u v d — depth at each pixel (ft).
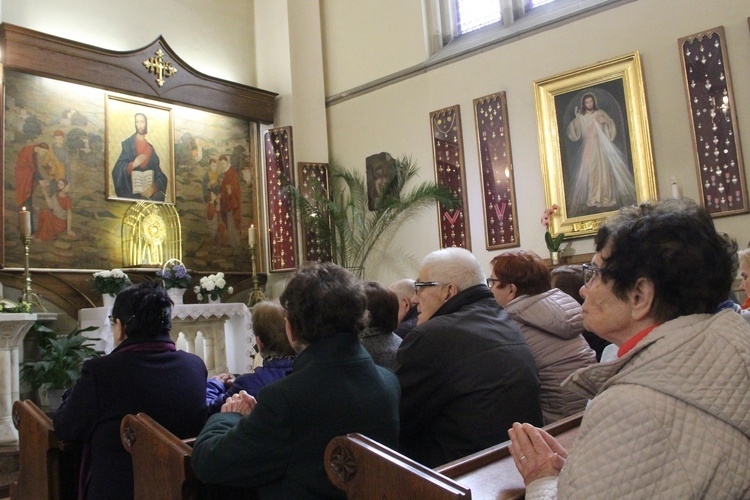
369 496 5.07
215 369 27.30
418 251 32.04
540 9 30.32
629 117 25.86
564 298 9.04
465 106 30.86
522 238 28.58
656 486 3.15
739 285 21.20
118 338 8.72
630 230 4.05
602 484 3.22
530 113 28.81
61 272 26.48
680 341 3.51
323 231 32.76
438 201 30.73
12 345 18.90
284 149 34.32
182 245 30.86
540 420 7.58
